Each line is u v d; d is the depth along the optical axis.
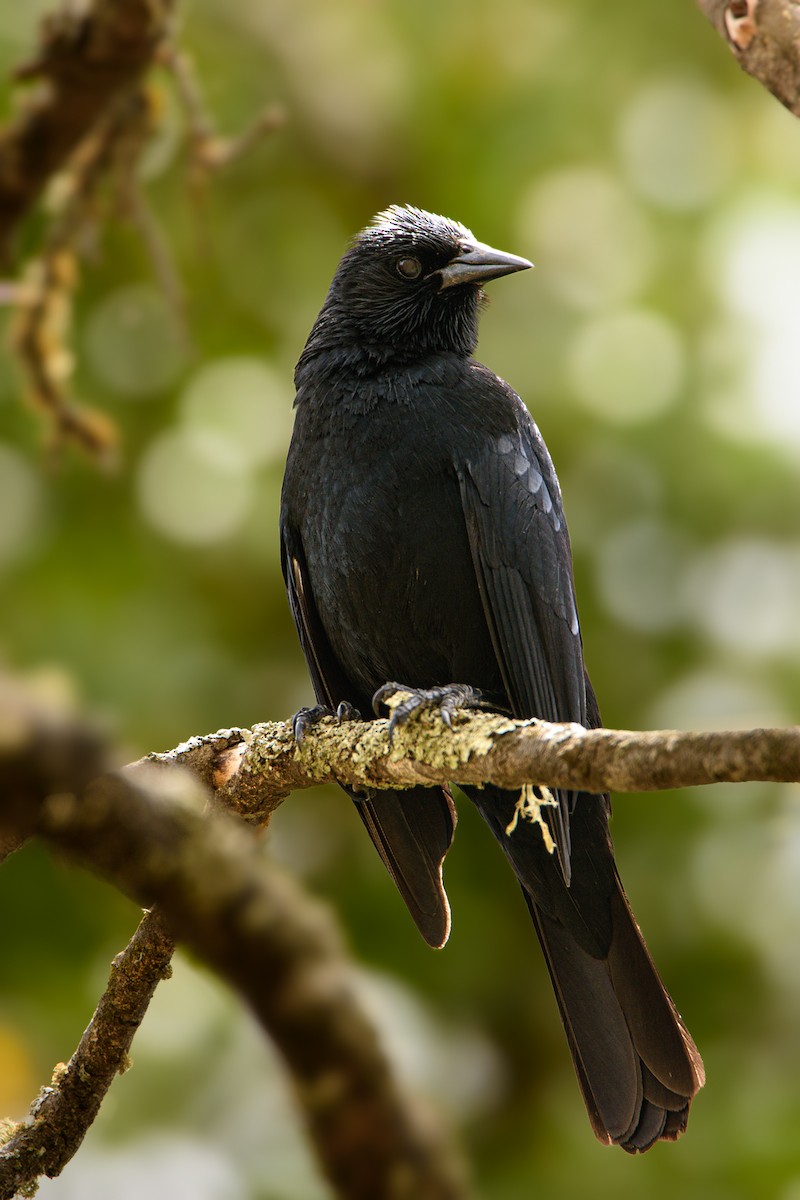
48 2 11.34
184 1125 10.45
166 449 12.27
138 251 12.55
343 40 13.05
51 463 8.29
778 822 11.23
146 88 7.61
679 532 11.55
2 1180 6.44
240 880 4.24
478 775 6.00
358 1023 4.22
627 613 11.55
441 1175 4.25
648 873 11.27
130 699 11.31
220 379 12.59
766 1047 11.09
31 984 11.06
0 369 12.02
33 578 11.79
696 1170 10.37
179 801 4.33
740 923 11.17
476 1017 11.39
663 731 4.77
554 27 12.93
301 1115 4.26
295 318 12.83
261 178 13.18
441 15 12.97
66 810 4.23
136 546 11.94
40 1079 10.59
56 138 6.36
